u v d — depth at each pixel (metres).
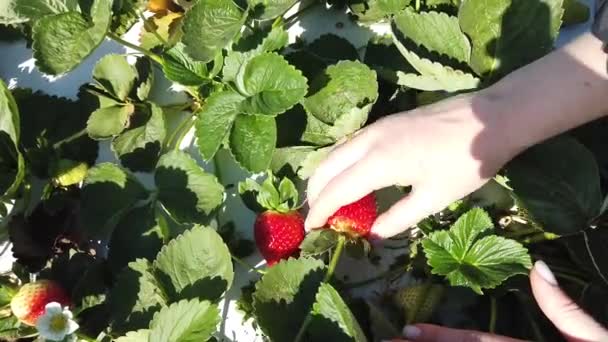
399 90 0.55
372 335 0.50
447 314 0.51
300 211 0.54
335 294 0.47
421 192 0.49
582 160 0.49
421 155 0.48
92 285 0.53
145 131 0.57
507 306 0.51
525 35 0.52
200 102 0.58
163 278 0.51
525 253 0.48
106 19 0.53
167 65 0.54
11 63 0.63
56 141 0.58
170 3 0.59
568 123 0.48
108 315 0.52
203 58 0.52
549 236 0.51
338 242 0.50
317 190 0.50
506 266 0.48
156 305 0.51
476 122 0.48
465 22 0.53
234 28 0.53
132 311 0.51
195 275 0.51
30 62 0.62
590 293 0.49
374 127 0.49
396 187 0.54
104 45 0.62
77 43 0.53
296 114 0.54
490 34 0.53
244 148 0.51
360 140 0.49
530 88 0.48
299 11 0.60
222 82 0.55
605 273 0.48
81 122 0.59
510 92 0.49
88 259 0.55
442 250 0.49
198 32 0.53
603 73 0.48
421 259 0.52
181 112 0.59
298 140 0.54
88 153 0.58
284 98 0.51
